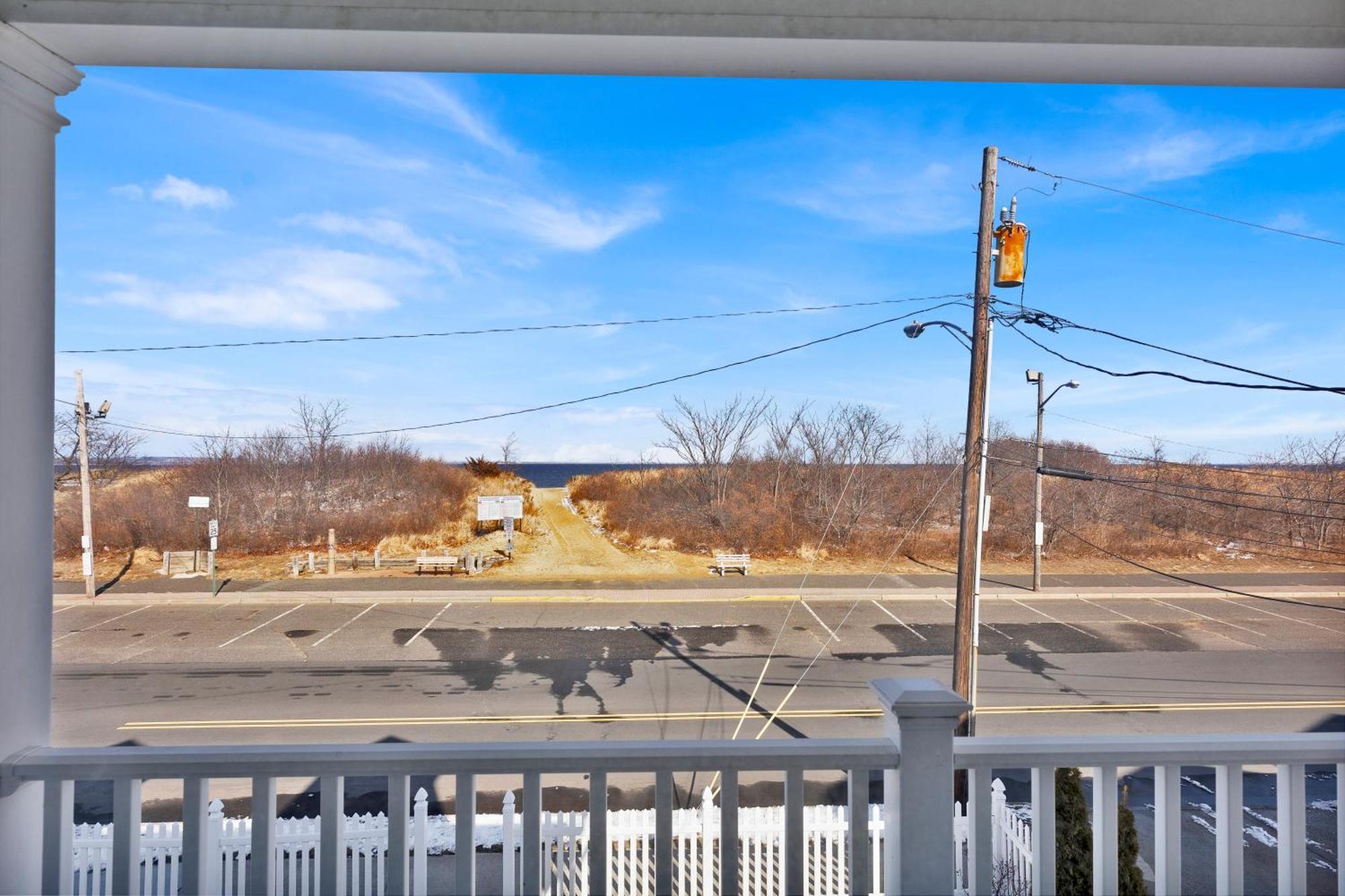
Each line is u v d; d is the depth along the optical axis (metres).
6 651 1.66
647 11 1.76
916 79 2.02
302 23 1.72
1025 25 1.79
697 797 6.70
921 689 1.66
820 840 4.66
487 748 1.65
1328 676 10.91
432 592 17.12
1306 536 21.14
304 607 15.91
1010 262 8.12
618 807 6.53
